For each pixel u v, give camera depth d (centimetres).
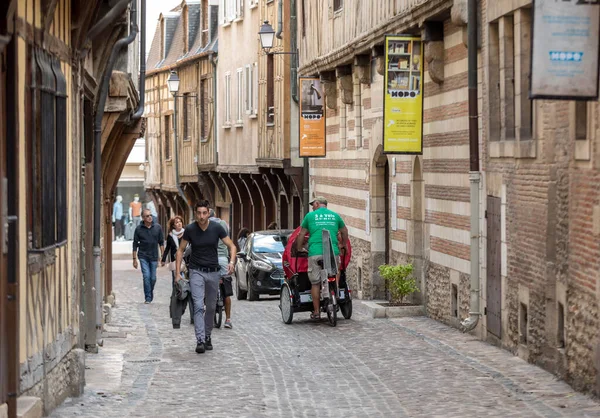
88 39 1342
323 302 2197
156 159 6694
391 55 2197
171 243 2603
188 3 5950
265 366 1590
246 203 4878
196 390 1366
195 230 1770
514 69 1703
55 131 1122
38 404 960
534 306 1529
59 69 1162
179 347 1845
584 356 1283
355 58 2811
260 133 4188
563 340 1408
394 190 2552
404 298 2450
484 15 1820
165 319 2436
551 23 1102
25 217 975
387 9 2414
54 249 1116
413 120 2209
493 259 1773
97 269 1759
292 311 2227
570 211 1345
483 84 1842
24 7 965
